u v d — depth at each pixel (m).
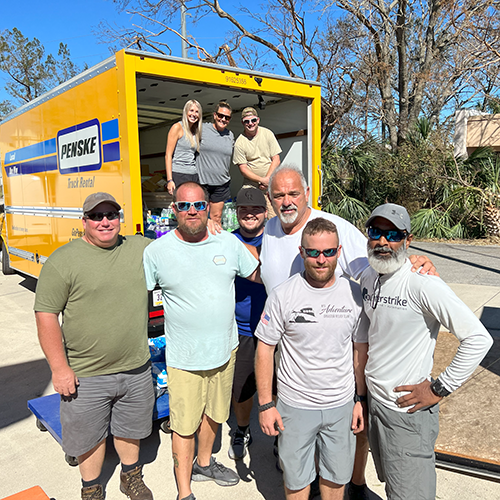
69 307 2.44
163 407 3.35
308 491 2.32
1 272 9.74
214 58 14.24
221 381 2.70
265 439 3.43
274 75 4.83
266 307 2.26
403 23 14.69
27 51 27.19
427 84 16.16
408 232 2.00
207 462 2.92
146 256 2.59
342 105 13.19
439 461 2.94
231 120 6.64
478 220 11.52
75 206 4.79
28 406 3.56
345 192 13.45
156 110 6.69
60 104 4.86
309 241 2.07
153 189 6.24
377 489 2.78
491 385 3.71
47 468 3.08
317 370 2.18
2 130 7.19
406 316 2.02
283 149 5.75
